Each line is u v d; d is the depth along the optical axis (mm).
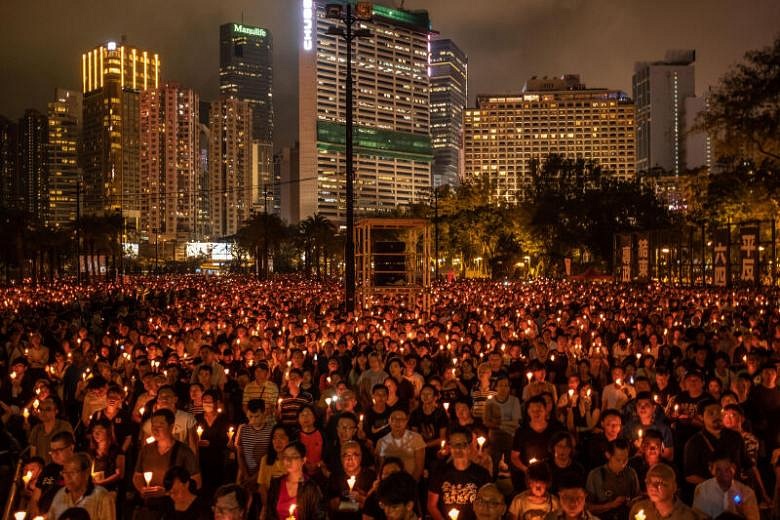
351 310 24656
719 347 14328
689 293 32625
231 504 5504
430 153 191875
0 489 7629
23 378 12055
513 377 12516
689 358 12703
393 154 183375
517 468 7598
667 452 8117
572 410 10047
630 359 11906
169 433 7328
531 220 75938
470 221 82438
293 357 12234
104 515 6199
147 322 23188
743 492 6152
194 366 12336
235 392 11711
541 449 7508
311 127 168750
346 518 6879
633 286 41656
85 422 9656
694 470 7410
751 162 40438
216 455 9000
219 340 15445
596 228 73125
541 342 13164
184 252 197000
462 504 6449
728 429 7402
